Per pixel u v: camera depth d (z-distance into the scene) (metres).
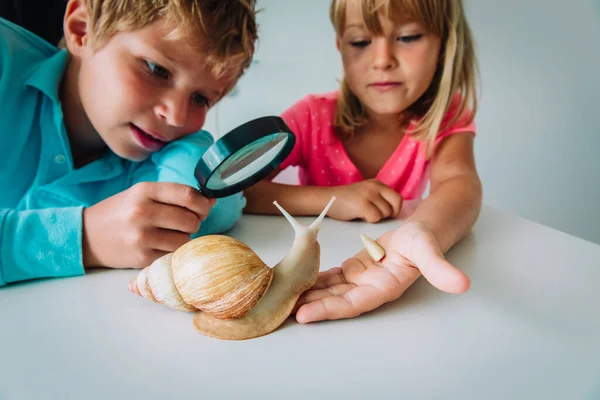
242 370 0.24
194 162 0.44
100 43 0.42
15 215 0.35
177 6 0.39
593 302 0.32
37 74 0.46
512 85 0.87
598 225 0.95
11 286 0.34
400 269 0.31
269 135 0.32
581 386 0.23
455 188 0.45
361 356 0.26
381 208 0.48
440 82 0.58
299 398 0.22
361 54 0.54
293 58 0.83
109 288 0.33
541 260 0.38
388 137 0.65
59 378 0.23
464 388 0.23
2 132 0.44
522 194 0.95
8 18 0.61
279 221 0.48
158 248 0.36
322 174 0.67
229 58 0.44
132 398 0.22
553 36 0.85
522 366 0.25
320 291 0.31
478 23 0.84
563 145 0.91
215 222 0.42
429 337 0.28
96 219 0.35
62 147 0.46
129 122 0.44
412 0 0.50
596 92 0.87
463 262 0.37
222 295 0.27
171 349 0.26
